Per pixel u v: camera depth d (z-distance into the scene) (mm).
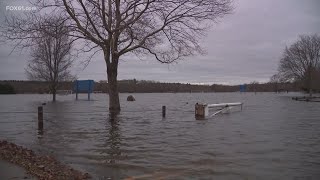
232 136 15867
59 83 51844
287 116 26094
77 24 25766
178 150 12641
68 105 38438
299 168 9977
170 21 26109
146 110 30672
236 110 32156
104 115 26109
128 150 12688
